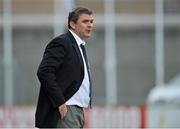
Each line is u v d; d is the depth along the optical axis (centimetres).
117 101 7088
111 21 7106
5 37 7038
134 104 7062
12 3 7088
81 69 1616
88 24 1633
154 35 7156
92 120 3716
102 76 7088
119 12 7138
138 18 7181
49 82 1561
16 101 6900
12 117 3825
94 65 7100
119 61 7156
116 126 3738
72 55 1605
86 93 1625
